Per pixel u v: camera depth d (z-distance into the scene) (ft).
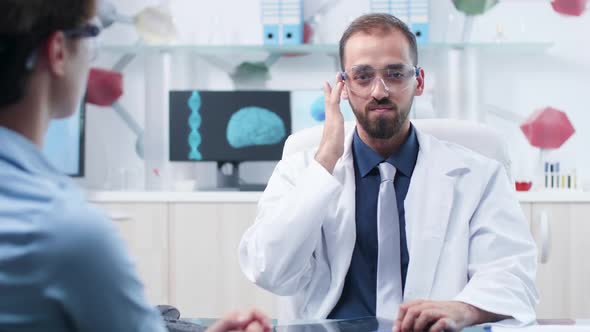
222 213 9.46
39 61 1.99
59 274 1.76
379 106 4.62
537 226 9.30
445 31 10.57
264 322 2.63
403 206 4.79
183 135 10.25
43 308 1.78
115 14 10.71
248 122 10.25
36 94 2.00
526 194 9.29
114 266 1.82
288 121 10.25
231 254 9.44
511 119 10.59
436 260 4.61
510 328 3.64
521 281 4.37
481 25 10.55
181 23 10.73
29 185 1.86
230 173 10.71
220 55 10.82
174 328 3.23
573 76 10.52
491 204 4.85
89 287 1.78
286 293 4.75
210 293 9.46
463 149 5.18
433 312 3.67
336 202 4.77
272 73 10.82
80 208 1.82
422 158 4.94
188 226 9.49
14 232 1.76
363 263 4.68
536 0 10.52
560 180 10.16
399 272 4.57
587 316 9.26
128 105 10.85
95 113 10.84
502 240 4.64
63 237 1.76
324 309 4.59
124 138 10.86
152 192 9.53
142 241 9.52
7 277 1.75
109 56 10.80
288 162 5.26
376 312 4.50
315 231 4.56
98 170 10.85
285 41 10.09
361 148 4.92
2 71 1.92
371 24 4.68
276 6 10.09
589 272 9.27
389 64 4.58
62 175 2.02
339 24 10.62
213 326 2.61
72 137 10.22
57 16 1.97
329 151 4.68
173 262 9.49
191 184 10.08
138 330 1.89
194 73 10.85
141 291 1.94
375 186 4.83
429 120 5.48
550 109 10.54
